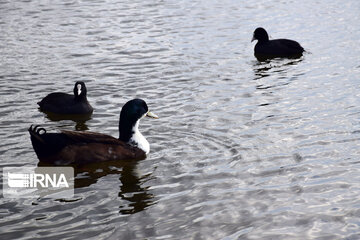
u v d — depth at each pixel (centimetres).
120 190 1129
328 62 2133
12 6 2989
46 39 2394
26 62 2081
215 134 1426
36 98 1728
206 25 2659
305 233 959
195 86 1847
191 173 1202
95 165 1252
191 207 1052
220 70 2034
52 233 956
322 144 1348
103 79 1914
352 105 1638
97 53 2209
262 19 2780
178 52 2238
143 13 2859
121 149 1288
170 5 3048
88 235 952
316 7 3006
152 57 2166
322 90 1800
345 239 938
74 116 1597
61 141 1248
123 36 2448
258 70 2052
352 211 1029
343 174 1184
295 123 1499
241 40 2441
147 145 1327
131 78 1923
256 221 1000
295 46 2262
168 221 1003
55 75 1948
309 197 1088
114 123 1538
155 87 1833
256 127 1473
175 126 1487
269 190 1117
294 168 1217
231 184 1146
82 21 2697
